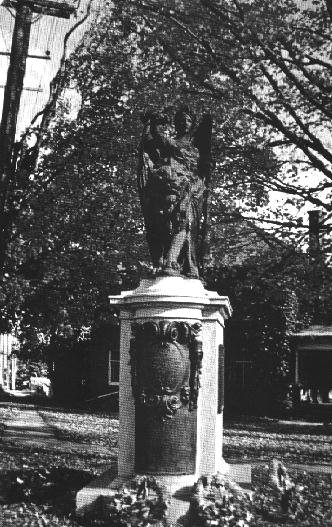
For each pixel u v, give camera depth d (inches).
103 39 798.5
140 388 318.3
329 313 1320.1
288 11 650.8
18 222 767.1
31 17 583.5
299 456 584.7
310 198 722.2
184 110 353.4
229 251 772.6
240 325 1278.3
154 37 711.1
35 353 1438.2
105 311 863.1
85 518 291.7
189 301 322.0
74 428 773.3
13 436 632.4
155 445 314.0
